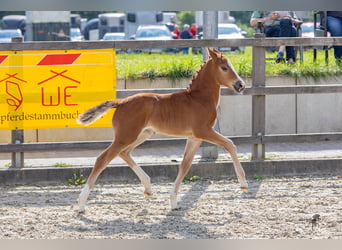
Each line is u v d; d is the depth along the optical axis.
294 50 15.12
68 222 8.20
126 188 10.32
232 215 8.51
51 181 10.66
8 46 10.45
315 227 7.88
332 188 10.18
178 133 8.84
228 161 11.14
